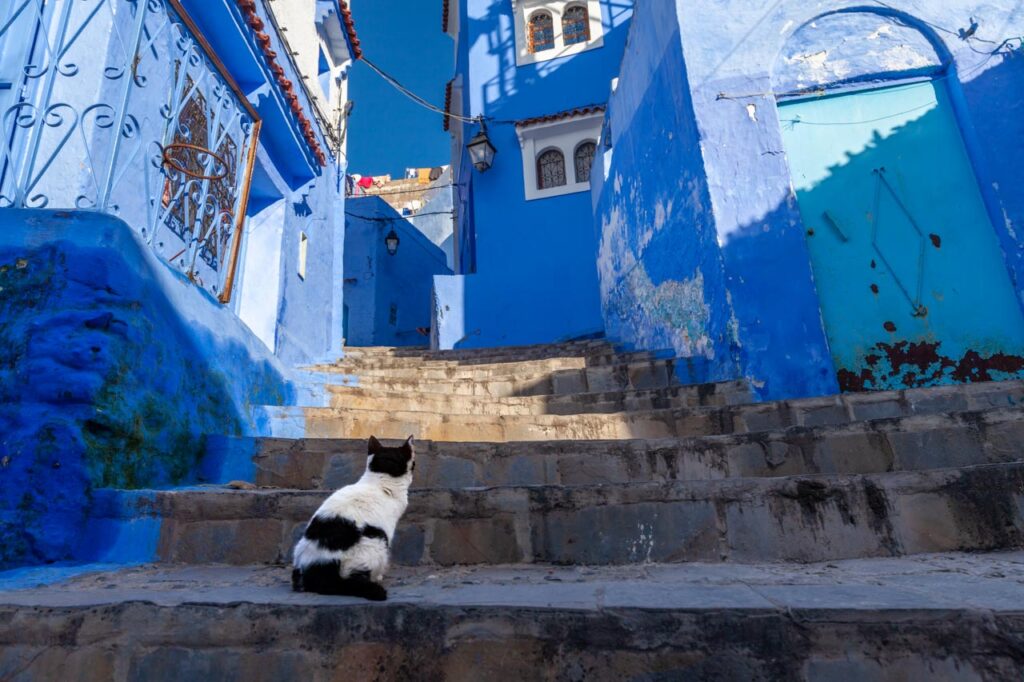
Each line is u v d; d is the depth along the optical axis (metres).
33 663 1.73
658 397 4.66
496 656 1.64
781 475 3.03
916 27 5.57
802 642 1.52
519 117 13.91
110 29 4.02
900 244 5.18
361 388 5.20
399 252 21.39
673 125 6.22
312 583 1.91
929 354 4.91
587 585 2.03
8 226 2.95
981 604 1.51
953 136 5.33
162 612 1.76
